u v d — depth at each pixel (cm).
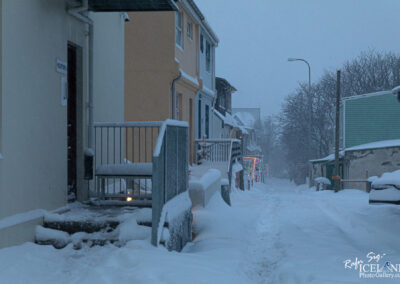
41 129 690
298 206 1501
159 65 1673
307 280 552
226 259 655
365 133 3195
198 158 2122
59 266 564
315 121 4894
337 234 931
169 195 707
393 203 1081
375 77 4647
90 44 870
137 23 1691
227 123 3644
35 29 678
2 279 490
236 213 1087
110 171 833
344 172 3198
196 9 1955
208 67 2506
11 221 598
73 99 859
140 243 612
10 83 611
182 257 598
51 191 717
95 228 669
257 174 5409
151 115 1677
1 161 584
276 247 809
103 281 480
